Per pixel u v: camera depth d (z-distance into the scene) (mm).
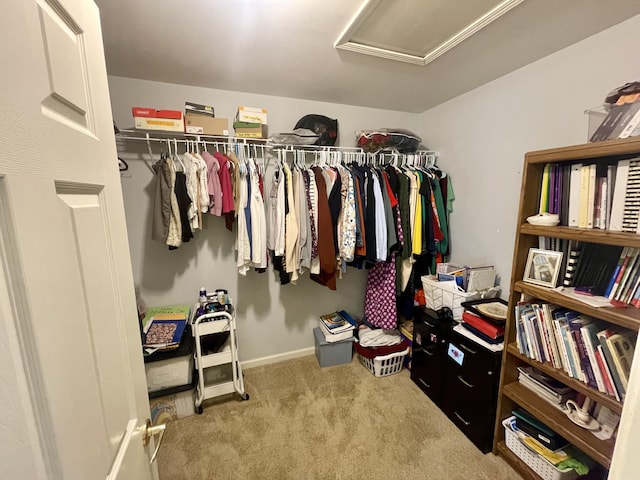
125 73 1738
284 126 2197
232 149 1933
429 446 1599
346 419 1792
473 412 1611
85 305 476
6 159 318
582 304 1116
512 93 1792
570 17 1244
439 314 1916
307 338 2557
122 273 645
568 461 1260
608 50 1338
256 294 2316
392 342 2312
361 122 2439
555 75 1557
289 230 1896
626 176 1058
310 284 2477
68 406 402
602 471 1269
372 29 1314
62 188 434
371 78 1840
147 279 2006
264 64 1630
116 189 640
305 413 1844
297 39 1379
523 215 1375
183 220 1702
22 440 324
